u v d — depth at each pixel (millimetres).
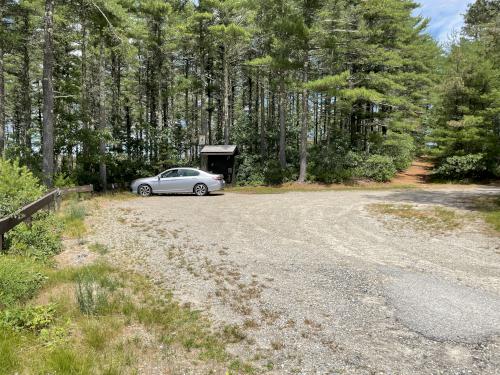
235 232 9578
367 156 27172
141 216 11797
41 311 4086
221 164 28859
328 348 3795
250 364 3459
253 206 14336
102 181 22688
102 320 4223
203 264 6801
